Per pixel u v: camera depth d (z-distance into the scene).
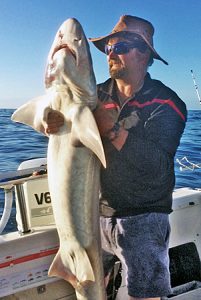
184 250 1.45
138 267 1.17
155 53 1.17
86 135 0.99
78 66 1.01
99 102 1.10
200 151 4.66
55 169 1.11
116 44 1.18
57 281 1.22
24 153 4.83
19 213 1.18
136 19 1.19
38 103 1.14
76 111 1.02
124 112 1.19
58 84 1.05
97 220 1.14
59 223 1.13
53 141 1.11
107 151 1.17
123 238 1.19
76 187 1.09
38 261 1.18
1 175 1.15
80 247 1.11
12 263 1.14
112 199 1.20
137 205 1.17
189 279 1.45
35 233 1.18
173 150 1.17
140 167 1.16
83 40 1.02
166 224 1.20
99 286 1.15
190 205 1.44
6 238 1.15
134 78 1.18
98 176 1.12
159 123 1.15
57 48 1.04
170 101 1.17
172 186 1.20
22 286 1.15
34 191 1.20
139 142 1.15
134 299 1.18
